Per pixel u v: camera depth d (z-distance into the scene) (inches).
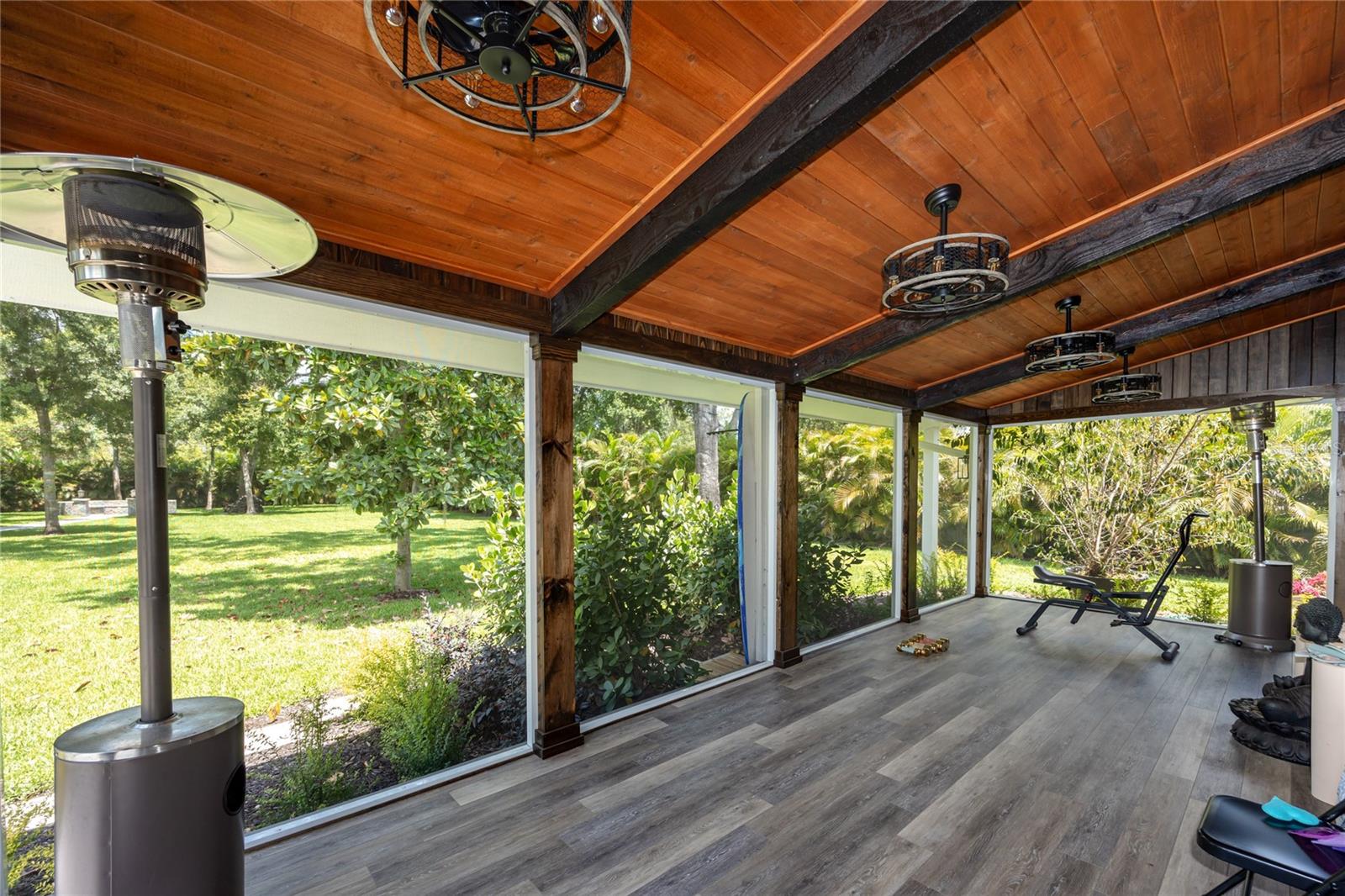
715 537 166.1
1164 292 155.3
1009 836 91.6
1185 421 271.7
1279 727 118.5
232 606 88.8
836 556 205.6
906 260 96.7
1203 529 268.5
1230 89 80.1
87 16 51.3
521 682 122.8
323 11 54.0
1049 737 126.3
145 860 54.1
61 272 74.7
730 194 76.4
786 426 175.3
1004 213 104.7
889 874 83.0
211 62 57.5
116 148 65.9
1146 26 68.9
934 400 228.2
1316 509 249.8
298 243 64.4
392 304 96.7
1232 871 83.6
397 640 105.4
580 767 112.4
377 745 102.0
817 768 112.4
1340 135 86.0
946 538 269.6
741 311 138.6
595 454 138.8
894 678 163.5
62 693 75.5
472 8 40.0
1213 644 199.6
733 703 145.3
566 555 120.0
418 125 69.7
